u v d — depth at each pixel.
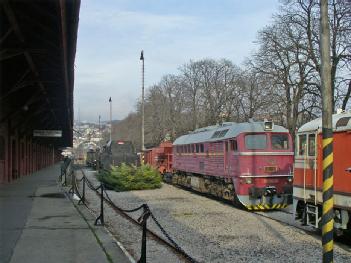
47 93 29.50
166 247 11.67
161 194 27.70
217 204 21.97
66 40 15.95
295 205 14.86
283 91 38.00
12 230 12.50
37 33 16.62
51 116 46.25
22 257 9.34
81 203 19.16
